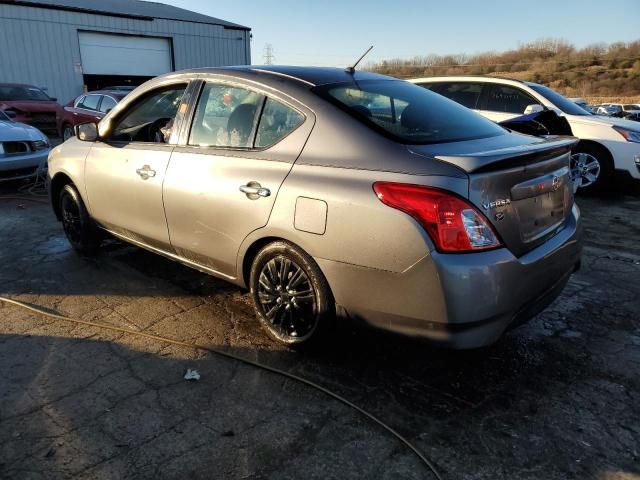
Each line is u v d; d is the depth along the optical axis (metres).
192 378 2.78
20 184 7.93
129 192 3.78
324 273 2.69
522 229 2.54
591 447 2.29
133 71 23.61
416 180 2.36
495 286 2.33
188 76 3.55
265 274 3.04
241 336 3.25
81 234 4.54
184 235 3.43
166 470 2.13
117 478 2.09
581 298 3.85
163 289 3.98
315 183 2.65
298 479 2.10
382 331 2.60
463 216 2.28
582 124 7.32
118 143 4.01
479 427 2.42
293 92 2.97
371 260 2.47
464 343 2.37
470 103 8.20
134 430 2.37
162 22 23.78
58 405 2.54
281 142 2.91
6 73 19.95
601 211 6.54
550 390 2.71
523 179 2.54
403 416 2.49
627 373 2.87
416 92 3.38
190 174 3.29
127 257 4.68
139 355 3.01
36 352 3.02
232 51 26.69
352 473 2.13
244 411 2.51
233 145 3.15
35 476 2.09
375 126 2.71
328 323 2.79
